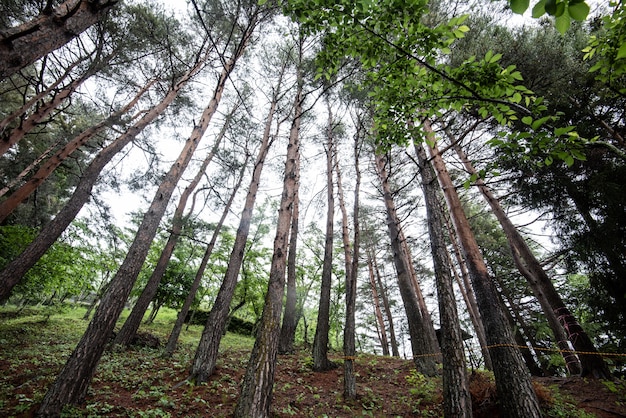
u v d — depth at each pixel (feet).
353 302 20.75
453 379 13.23
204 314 68.33
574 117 23.56
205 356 21.11
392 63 9.82
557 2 4.43
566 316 25.14
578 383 21.88
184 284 57.36
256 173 29.84
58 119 37.96
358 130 26.50
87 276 40.06
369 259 59.72
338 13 8.04
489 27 24.44
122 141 26.84
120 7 28.27
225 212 42.27
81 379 14.49
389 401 19.56
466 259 18.75
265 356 13.75
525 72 22.93
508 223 30.37
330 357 30.53
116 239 37.11
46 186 43.68
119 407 15.07
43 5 23.47
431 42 8.40
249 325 67.56
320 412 17.42
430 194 18.37
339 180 40.40
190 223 38.86
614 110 21.93
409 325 26.96
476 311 36.63
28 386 16.72
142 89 35.86
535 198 26.35
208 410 15.99
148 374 20.89
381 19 8.11
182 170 24.22
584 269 25.55
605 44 9.04
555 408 16.74
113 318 16.51
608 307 23.62
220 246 59.77
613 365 25.76
